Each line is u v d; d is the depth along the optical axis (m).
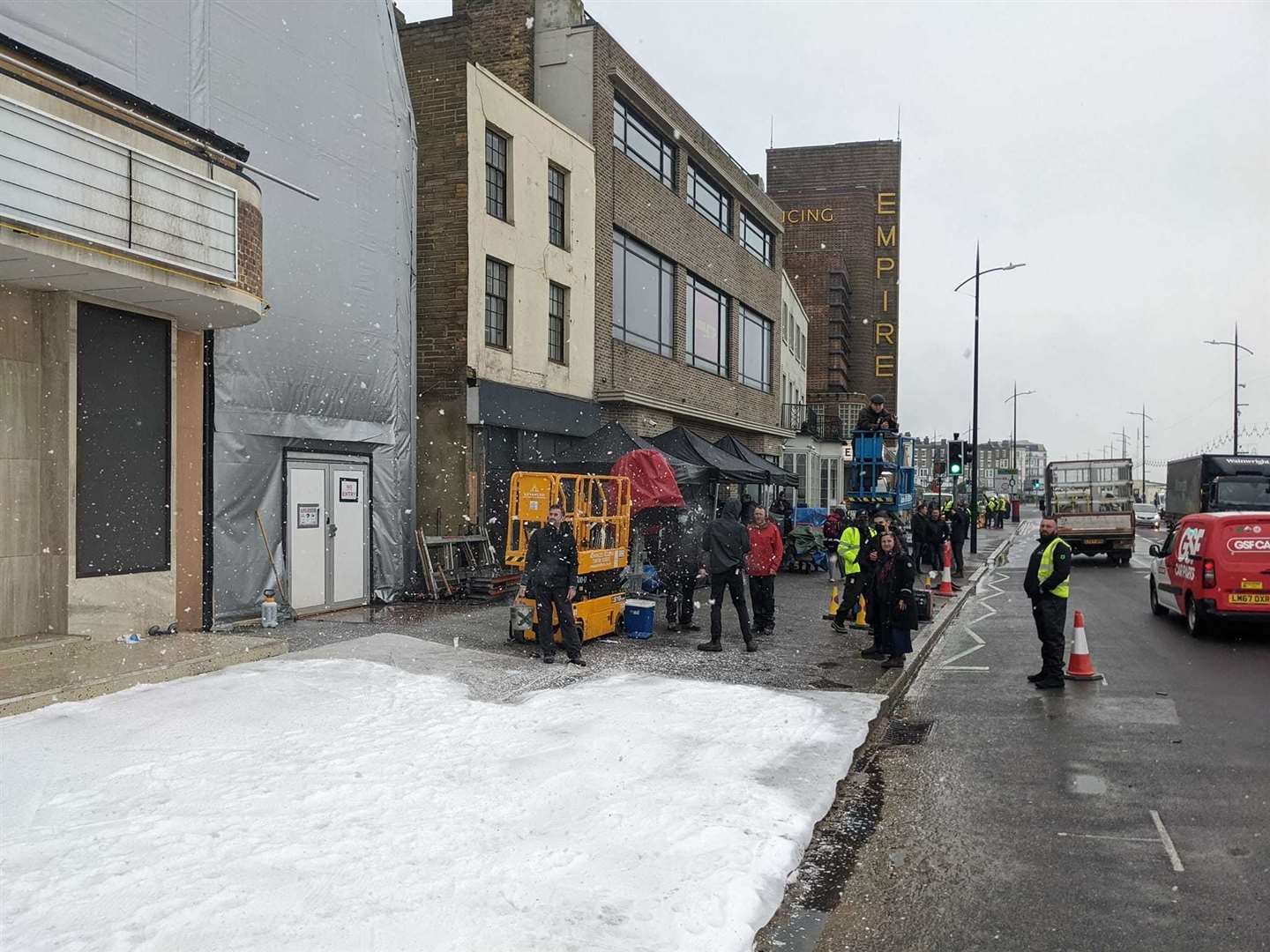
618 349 21.84
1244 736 7.90
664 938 3.95
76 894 4.05
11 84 7.64
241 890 4.12
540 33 21.11
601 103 21.00
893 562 10.68
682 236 25.39
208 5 11.35
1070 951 4.20
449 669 9.41
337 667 9.07
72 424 9.19
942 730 8.29
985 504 57.50
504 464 17.48
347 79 13.80
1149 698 9.42
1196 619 13.27
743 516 20.47
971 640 13.72
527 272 18.11
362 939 3.75
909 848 5.46
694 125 26.12
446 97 16.48
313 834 4.85
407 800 5.48
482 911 4.07
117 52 10.12
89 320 9.45
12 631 8.95
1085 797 6.36
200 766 5.93
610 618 12.09
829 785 6.28
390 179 14.73
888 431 20.11
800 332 42.66
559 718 7.47
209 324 10.83
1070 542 28.88
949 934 4.38
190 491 11.13
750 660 10.78
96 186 8.18
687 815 5.46
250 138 12.02
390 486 14.69
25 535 9.04
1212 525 13.11
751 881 4.62
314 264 13.12
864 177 53.41
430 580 14.96
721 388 28.47
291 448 12.77
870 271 53.25
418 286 16.64
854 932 4.42
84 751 6.12
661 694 8.54
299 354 12.84
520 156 17.92
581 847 4.88
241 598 11.88
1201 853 5.32
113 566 9.69
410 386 15.38
